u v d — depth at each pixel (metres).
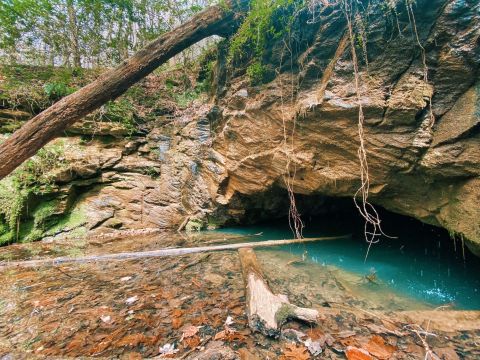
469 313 2.59
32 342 2.27
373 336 2.24
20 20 6.55
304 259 4.26
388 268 3.86
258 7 3.87
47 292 3.23
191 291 3.14
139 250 4.96
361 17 3.03
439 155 2.70
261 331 2.30
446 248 4.69
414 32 2.72
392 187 3.33
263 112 4.26
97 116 6.74
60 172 6.16
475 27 2.41
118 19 7.38
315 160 3.85
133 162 6.90
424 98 2.73
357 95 3.03
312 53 3.59
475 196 2.57
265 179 4.87
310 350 2.08
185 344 2.18
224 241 5.42
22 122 6.50
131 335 2.32
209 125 5.95
